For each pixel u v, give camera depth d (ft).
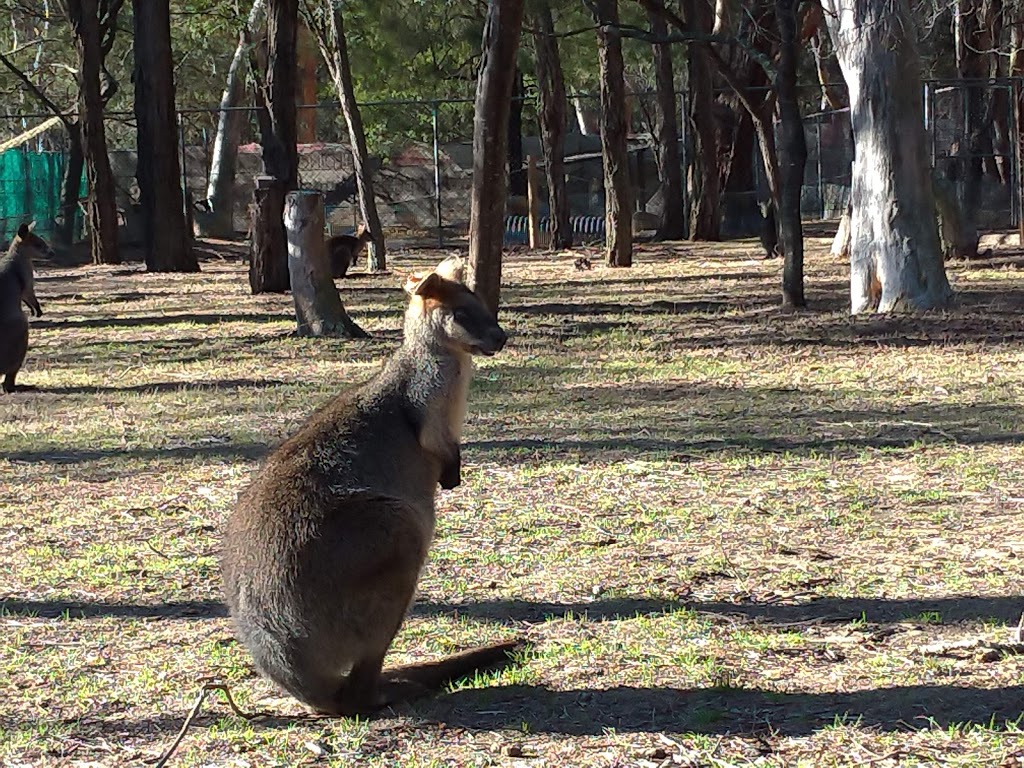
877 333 46.75
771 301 58.18
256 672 17.04
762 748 14.07
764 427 31.94
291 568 14.25
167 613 19.74
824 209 114.83
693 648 17.22
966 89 96.43
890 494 25.11
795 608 18.84
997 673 15.89
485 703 15.67
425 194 128.57
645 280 71.67
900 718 14.64
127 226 112.78
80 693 16.47
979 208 102.27
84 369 45.06
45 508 26.25
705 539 22.63
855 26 50.44
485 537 23.18
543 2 89.25
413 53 107.76
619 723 14.93
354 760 14.26
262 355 46.75
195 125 146.61
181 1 131.95
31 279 42.09
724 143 109.50
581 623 18.52
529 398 37.06
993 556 20.89
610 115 79.87
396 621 14.96
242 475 28.58
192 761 14.38
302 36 124.57
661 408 34.94
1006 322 47.60
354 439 15.23
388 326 54.65
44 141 152.35
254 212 69.36
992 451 28.27
